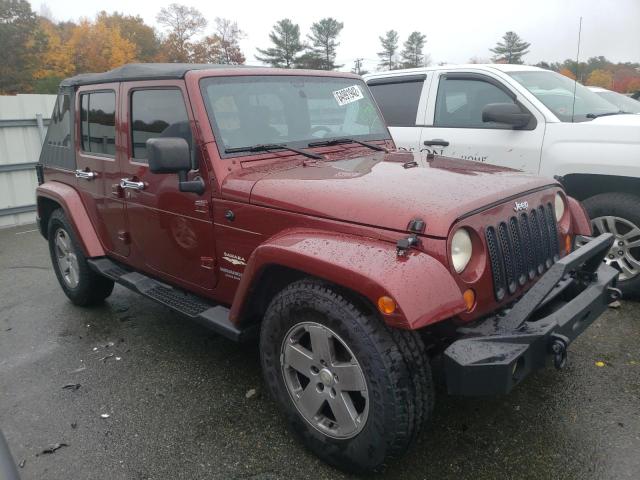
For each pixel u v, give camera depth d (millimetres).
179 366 3852
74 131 4543
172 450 2943
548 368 3543
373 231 2484
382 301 2232
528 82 5129
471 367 2270
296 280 2869
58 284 5844
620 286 4523
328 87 3895
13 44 54531
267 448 2924
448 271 2346
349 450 2578
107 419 3256
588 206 4590
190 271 3539
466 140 5195
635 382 3365
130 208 3912
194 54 70250
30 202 9477
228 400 3393
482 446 2850
